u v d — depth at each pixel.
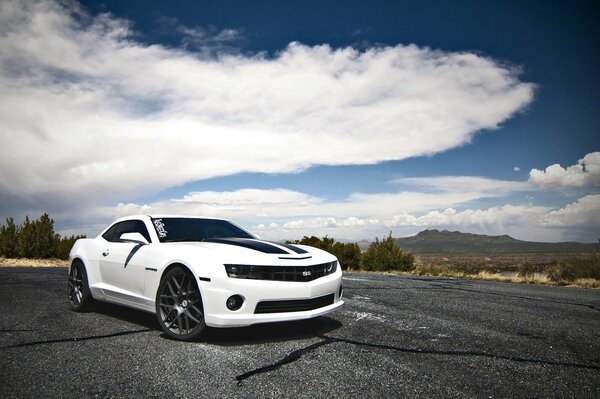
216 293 3.72
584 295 8.53
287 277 4.01
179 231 4.90
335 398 2.52
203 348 3.64
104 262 5.10
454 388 2.74
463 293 8.12
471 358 3.46
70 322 4.70
